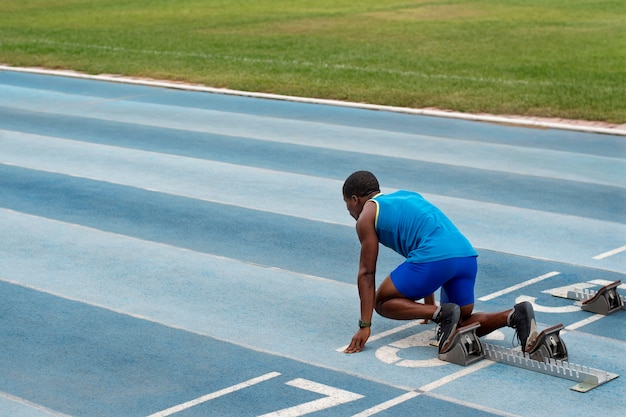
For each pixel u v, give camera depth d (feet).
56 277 34.47
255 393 25.02
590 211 43.70
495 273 34.68
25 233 40.19
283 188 47.60
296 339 28.60
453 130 63.10
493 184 48.73
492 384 25.53
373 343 28.27
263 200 45.27
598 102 70.95
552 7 151.02
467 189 47.65
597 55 100.73
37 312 30.96
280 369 26.48
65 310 31.14
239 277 34.30
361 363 26.84
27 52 101.86
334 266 35.53
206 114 69.10
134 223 41.52
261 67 90.27
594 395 24.90
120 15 142.82
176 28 124.98
